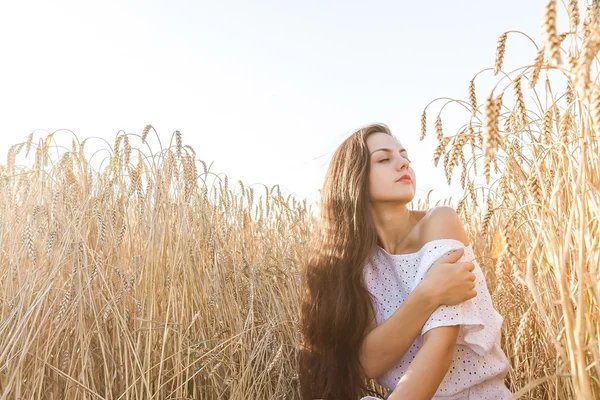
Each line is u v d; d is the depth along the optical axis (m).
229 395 3.15
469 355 2.10
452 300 1.96
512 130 2.11
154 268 3.14
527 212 2.04
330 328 2.41
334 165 2.51
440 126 2.44
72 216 3.11
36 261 2.97
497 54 1.91
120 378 2.84
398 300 2.36
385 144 2.39
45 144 3.50
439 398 2.11
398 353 2.14
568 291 1.39
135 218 3.55
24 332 2.62
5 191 3.26
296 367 3.23
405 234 2.43
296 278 3.80
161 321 3.11
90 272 2.99
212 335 3.29
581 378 1.10
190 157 3.49
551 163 1.91
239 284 3.83
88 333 2.76
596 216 1.42
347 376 2.40
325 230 2.52
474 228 3.48
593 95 1.02
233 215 4.42
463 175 2.64
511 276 2.25
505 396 2.10
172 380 2.99
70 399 2.70
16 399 2.40
